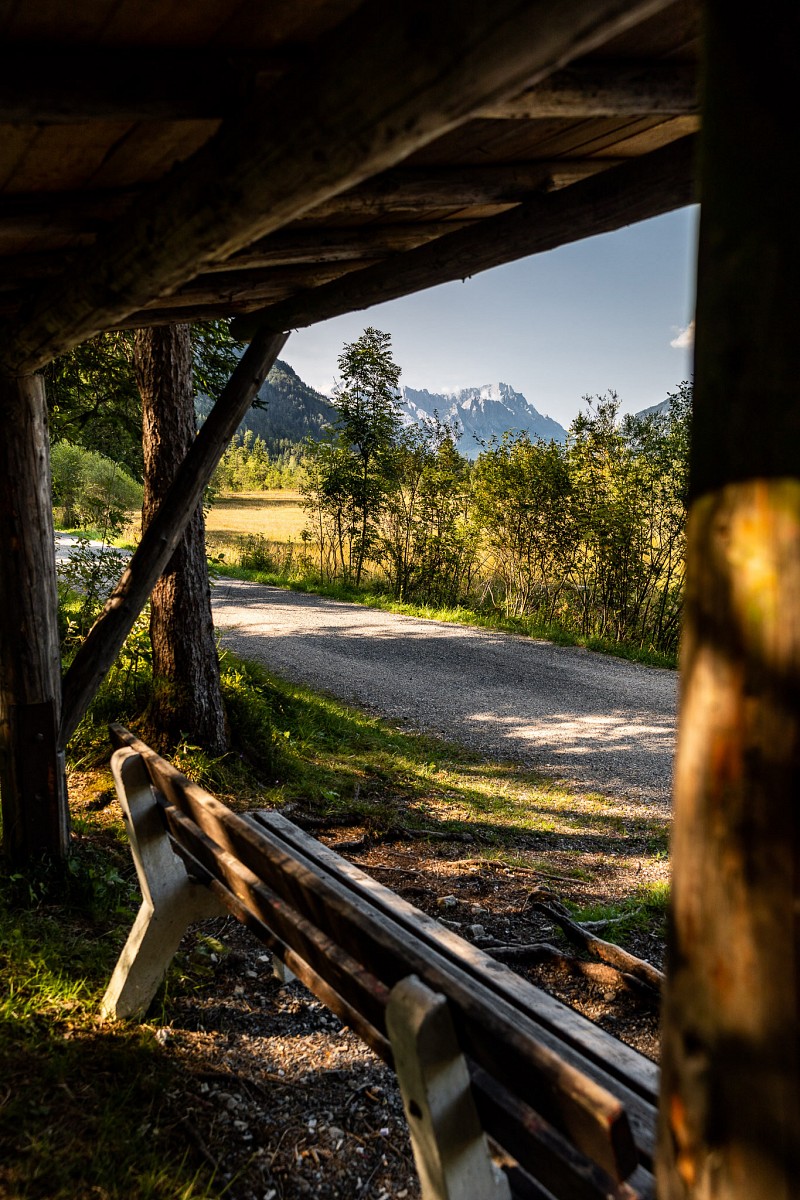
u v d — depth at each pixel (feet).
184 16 4.75
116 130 6.00
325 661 38.32
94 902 11.78
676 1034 3.03
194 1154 7.32
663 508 46.88
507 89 3.07
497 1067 4.80
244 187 4.69
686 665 2.95
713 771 2.80
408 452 60.85
